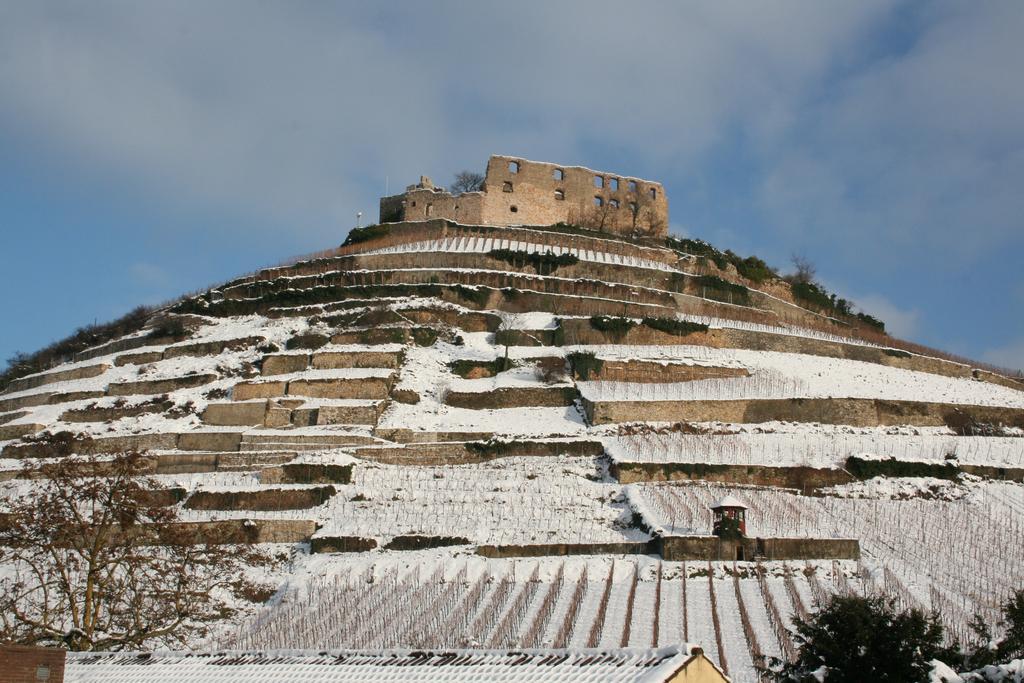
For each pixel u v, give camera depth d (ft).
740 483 301.63
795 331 469.57
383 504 289.94
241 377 391.24
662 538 247.91
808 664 148.56
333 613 224.53
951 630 195.62
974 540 260.01
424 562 252.42
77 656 152.46
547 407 361.71
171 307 479.82
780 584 230.48
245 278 494.59
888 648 143.23
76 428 367.45
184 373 398.42
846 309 565.94
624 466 301.63
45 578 235.20
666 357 392.06
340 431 339.36
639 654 120.88
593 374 378.12
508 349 404.57
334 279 460.96
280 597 243.60
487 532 268.82
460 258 477.36
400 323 416.46
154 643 210.79
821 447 323.16
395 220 568.00
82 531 203.62
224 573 251.80
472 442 325.62
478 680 120.78
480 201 554.05
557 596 225.97
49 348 487.20
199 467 330.13
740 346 428.15
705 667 115.85
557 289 460.14
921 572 238.27
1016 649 156.56
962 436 345.72
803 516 274.16
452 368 387.34
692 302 478.59
